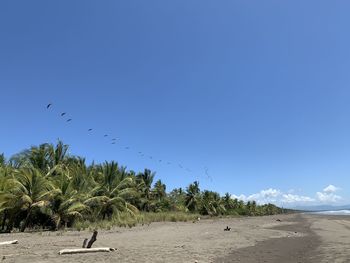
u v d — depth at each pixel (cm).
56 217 3472
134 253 1897
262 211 14400
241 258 1844
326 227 4794
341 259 1767
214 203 9788
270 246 2398
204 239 2778
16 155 3997
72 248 1991
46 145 4181
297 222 6338
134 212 4853
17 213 3325
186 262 1661
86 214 4184
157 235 2992
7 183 3197
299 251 2139
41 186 3416
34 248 1988
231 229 3944
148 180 7525
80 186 4184
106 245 2239
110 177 4828
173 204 8506
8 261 1542
